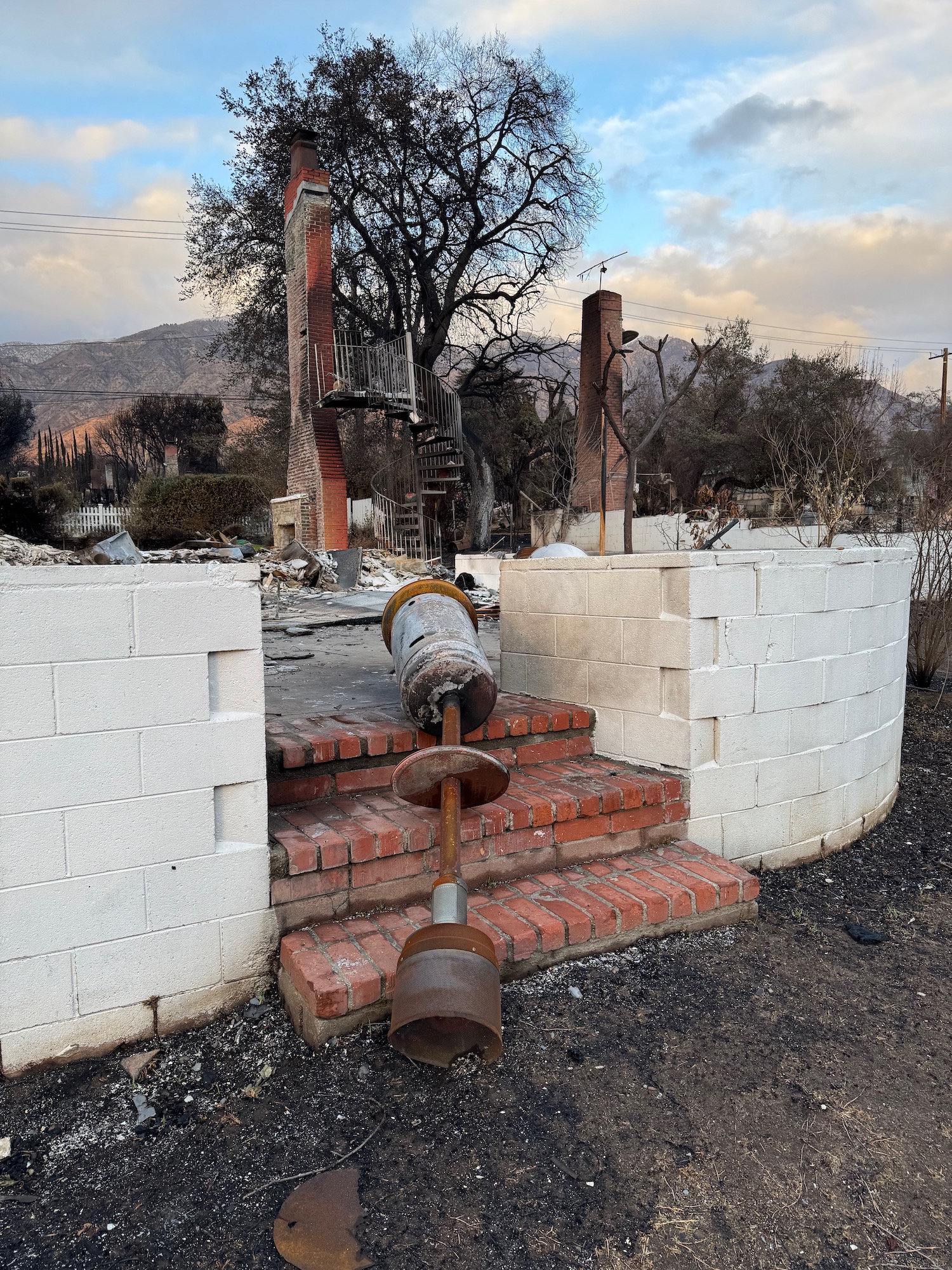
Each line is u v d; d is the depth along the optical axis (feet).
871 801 14.78
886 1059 7.96
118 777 7.55
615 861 11.12
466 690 10.48
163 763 7.78
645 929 10.02
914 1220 5.95
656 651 11.78
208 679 7.97
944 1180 6.36
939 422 56.65
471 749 8.70
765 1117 7.06
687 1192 6.18
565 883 10.39
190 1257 5.57
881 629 14.66
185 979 8.13
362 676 16.63
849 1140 6.79
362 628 26.99
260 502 77.71
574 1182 6.27
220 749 8.09
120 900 7.68
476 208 84.38
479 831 9.95
